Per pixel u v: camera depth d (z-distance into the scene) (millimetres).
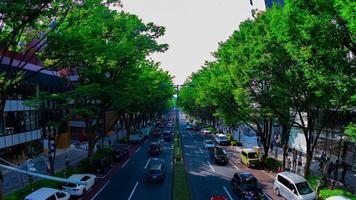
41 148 39781
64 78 35844
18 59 29844
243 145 50219
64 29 18219
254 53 22203
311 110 23141
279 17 17672
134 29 26875
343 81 14438
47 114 40375
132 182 27031
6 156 32344
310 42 14766
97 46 19188
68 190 22266
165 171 31516
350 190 23688
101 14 22984
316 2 13555
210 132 67250
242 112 32875
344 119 28625
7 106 31547
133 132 58656
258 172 31531
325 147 33188
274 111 25484
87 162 31000
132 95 29406
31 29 19391
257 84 25906
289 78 20969
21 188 22719
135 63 29516
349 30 12852
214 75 40312
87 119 30953
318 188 21984
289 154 39562
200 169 32562
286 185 22516
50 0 15078
